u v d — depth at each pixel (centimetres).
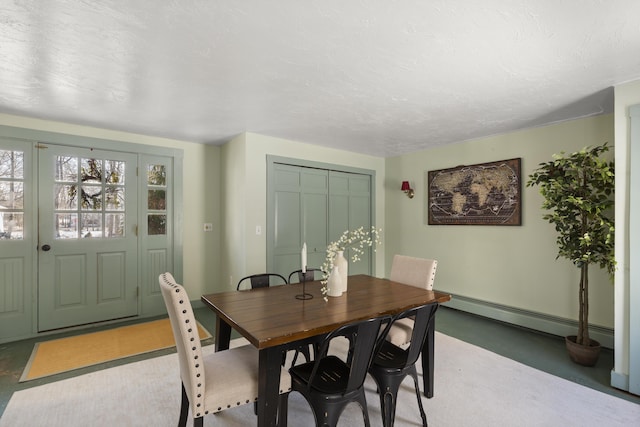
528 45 177
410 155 476
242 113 297
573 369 255
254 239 370
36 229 318
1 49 181
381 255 510
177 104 273
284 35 169
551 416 195
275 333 147
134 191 370
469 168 401
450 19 154
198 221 414
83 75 216
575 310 317
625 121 223
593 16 151
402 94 251
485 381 236
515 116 306
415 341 179
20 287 311
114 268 359
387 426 174
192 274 409
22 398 208
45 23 157
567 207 266
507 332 337
